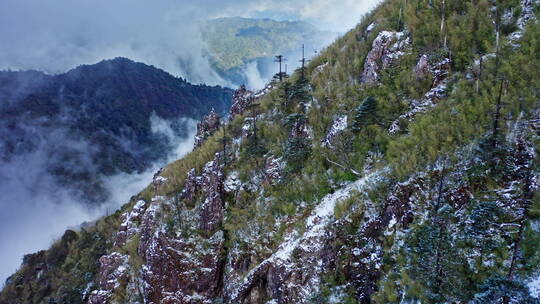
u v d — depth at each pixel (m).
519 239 24.72
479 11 44.84
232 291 40.94
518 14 41.53
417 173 32.88
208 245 45.62
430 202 31.12
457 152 32.31
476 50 41.47
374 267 31.31
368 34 57.81
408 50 47.56
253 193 48.44
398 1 57.44
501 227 27.11
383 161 38.72
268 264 38.75
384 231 32.41
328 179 42.94
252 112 63.47
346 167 42.50
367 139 42.94
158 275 45.84
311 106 53.28
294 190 44.41
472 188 30.11
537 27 37.38
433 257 26.73
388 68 48.09
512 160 29.69
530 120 30.77
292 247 37.97
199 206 50.06
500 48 38.56
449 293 25.50
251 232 43.91
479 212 27.53
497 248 26.50
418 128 37.00
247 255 42.62
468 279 26.22
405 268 28.52
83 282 72.94
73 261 89.38
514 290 22.88
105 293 54.56
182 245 45.84
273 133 54.25
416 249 28.27
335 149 44.78
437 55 43.09
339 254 33.62
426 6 51.72
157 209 52.56
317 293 33.00
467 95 37.06
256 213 45.47
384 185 34.34
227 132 62.75
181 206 51.06
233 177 50.78
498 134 30.98
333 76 55.84
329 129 48.34
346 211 35.12
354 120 44.22
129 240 61.72
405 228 31.38
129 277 54.59
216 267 44.44
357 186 37.81
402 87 44.97
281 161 49.03
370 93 47.50
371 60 50.50
